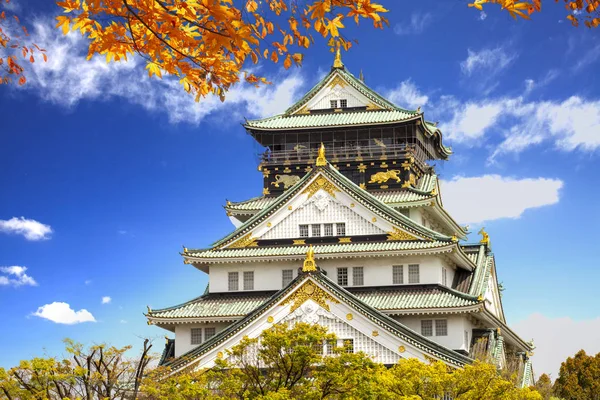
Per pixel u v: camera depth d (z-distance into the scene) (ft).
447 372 194.80
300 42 62.54
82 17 61.98
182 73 65.41
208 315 242.99
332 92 313.53
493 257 288.10
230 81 65.10
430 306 230.48
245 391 168.86
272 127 302.86
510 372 233.76
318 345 213.66
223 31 60.03
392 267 246.47
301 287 219.20
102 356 160.45
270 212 257.55
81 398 153.28
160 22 61.36
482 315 238.07
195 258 254.06
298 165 299.58
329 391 162.81
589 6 62.80
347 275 248.52
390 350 212.43
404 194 282.97
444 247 239.09
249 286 254.68
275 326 173.27
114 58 65.21
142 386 167.32
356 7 60.34
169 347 254.88
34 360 151.84
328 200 254.88
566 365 416.26
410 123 296.10
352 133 302.66
